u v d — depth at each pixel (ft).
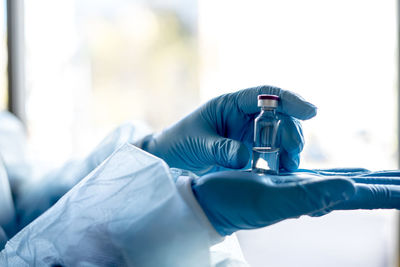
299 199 1.59
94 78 7.47
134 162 1.90
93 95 7.51
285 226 7.59
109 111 7.62
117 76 7.55
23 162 3.39
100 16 7.28
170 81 7.53
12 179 3.06
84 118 7.22
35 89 5.87
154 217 1.59
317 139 7.48
